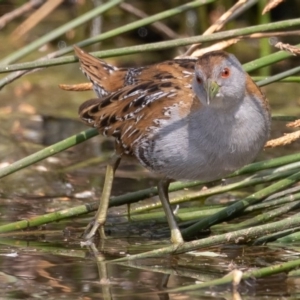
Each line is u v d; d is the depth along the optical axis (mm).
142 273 8719
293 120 10398
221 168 9492
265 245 9711
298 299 7891
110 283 8367
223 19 11406
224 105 9039
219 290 8117
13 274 8664
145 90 9961
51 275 8633
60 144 10023
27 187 12188
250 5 11672
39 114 15156
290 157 10078
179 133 9383
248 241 9758
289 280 8375
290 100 15484
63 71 17312
